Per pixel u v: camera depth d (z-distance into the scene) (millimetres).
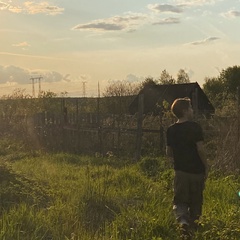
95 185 8648
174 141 5695
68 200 7574
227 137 10547
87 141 17047
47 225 5848
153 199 7555
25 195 7461
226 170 10062
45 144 18797
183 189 5617
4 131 20562
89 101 31969
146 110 37562
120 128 15695
